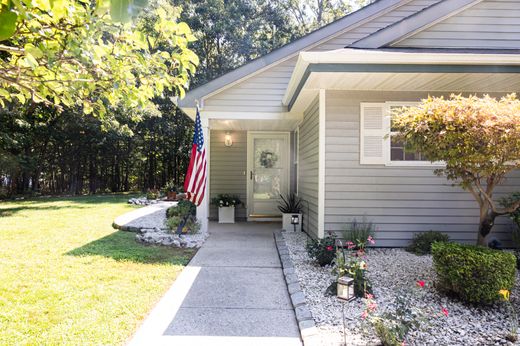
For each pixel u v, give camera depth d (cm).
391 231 526
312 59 428
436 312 291
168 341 247
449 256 317
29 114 1260
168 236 595
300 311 292
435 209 526
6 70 200
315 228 572
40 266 423
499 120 292
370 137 527
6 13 117
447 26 538
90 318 278
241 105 671
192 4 1897
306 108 648
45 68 215
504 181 521
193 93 651
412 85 503
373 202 527
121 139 1983
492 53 438
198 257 490
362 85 504
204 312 299
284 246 548
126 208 1152
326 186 526
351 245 378
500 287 296
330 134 527
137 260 461
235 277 399
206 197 664
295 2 2075
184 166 2217
